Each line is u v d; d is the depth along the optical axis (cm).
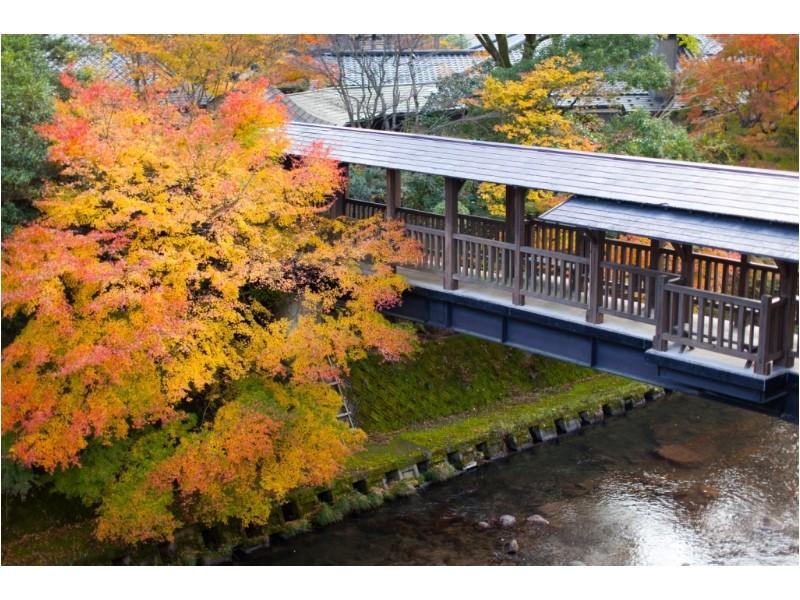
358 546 1408
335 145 1595
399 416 1744
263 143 1448
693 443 1747
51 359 1277
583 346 1291
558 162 1351
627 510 1502
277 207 1385
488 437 1702
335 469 1357
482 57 2711
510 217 1547
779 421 1841
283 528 1429
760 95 1964
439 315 1468
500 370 1925
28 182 1387
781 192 1148
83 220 1327
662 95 2402
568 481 1608
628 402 1927
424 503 1534
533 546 1398
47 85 1446
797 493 1549
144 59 1938
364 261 1611
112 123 1380
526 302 1369
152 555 1348
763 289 1227
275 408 1332
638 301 1217
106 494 1318
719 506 1509
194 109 1648
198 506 1354
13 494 1371
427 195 2058
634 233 1149
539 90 1936
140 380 1267
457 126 2264
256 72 2123
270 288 1484
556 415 1806
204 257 1370
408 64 2502
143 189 1336
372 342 1377
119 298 1214
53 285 1241
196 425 1420
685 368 1138
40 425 1252
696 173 1238
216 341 1340
